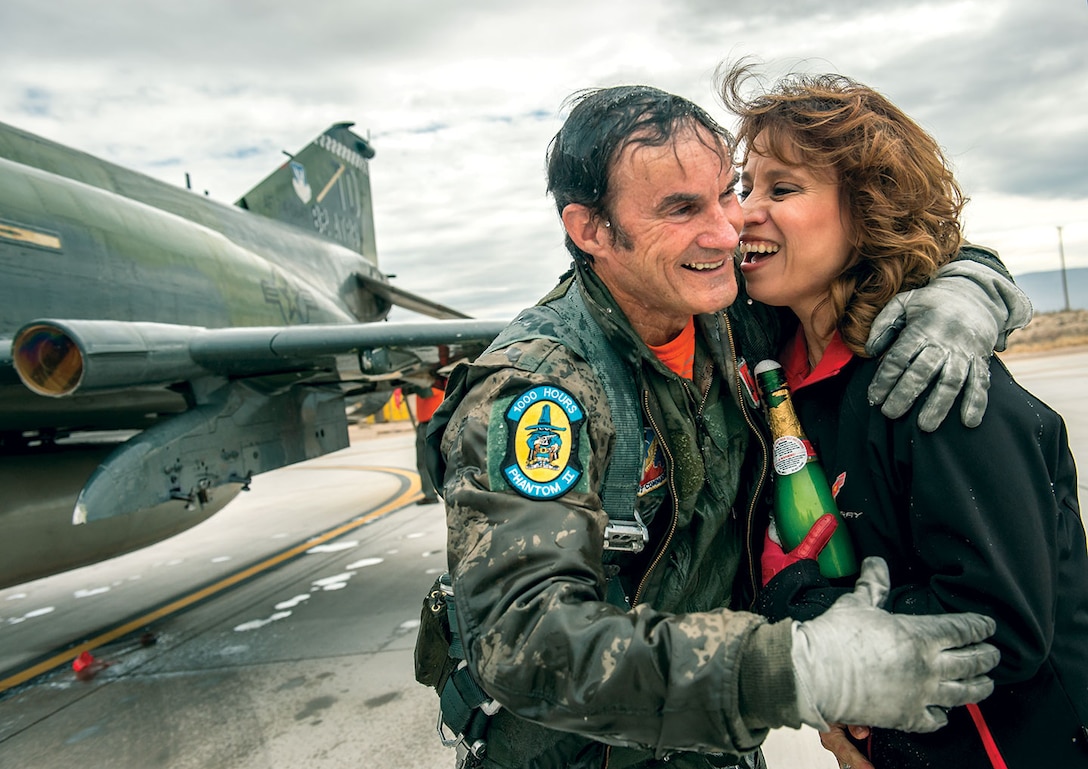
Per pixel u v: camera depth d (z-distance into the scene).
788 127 1.15
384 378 4.69
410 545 6.45
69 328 2.57
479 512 0.88
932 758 1.09
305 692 3.27
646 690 0.73
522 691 0.79
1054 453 1.03
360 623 4.24
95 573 6.46
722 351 1.20
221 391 3.69
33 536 3.58
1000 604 0.90
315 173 8.31
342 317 6.48
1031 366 19.39
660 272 1.02
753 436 1.29
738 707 0.73
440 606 1.23
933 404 0.95
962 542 0.95
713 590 1.28
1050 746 1.01
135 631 4.48
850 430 1.13
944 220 1.21
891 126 1.14
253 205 7.32
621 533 1.05
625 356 1.08
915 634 0.77
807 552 1.13
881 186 1.12
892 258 1.12
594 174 1.02
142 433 3.24
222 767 2.64
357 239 9.27
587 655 0.74
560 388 0.94
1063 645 1.01
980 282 1.08
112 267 3.68
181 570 6.27
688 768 1.20
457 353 4.60
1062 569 1.02
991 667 0.83
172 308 4.06
